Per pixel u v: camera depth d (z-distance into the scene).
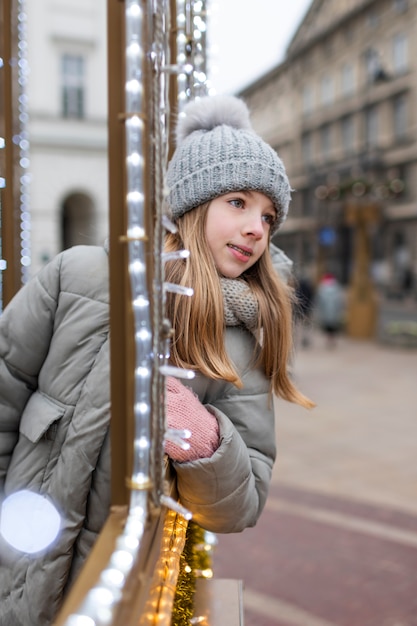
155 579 0.87
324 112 36.56
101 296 1.16
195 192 1.30
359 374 9.56
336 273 35.84
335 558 3.34
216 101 1.40
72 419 1.14
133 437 0.85
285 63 40.00
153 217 0.88
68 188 19.84
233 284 1.32
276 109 42.38
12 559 1.18
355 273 15.06
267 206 1.35
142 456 0.85
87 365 1.15
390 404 7.31
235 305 1.31
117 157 0.84
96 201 20.19
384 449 5.39
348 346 13.38
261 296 1.39
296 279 1.73
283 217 1.43
